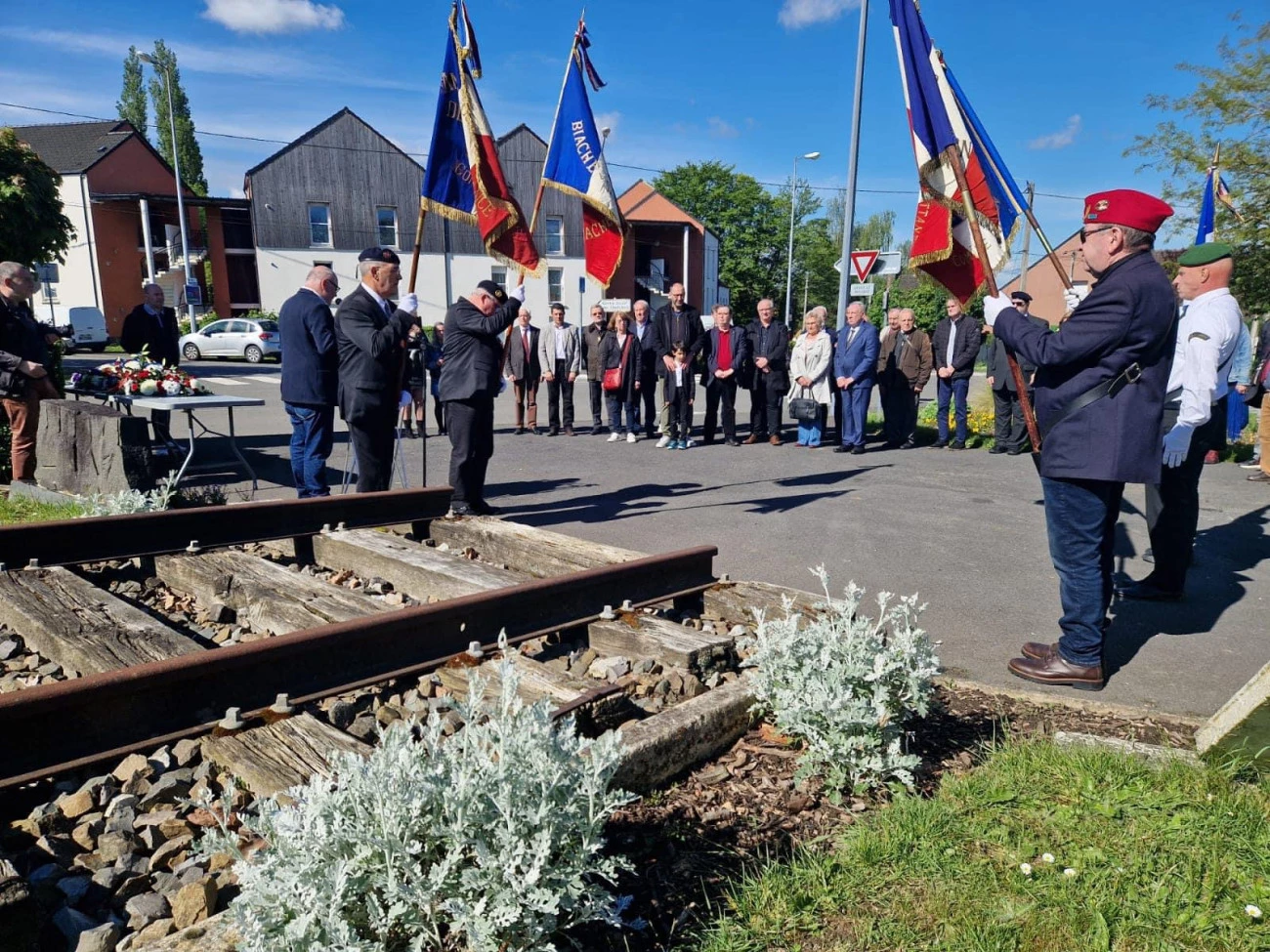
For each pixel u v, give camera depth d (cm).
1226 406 532
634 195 5191
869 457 1138
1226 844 261
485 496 854
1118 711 373
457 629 378
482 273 4325
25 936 198
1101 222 377
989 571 609
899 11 457
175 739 291
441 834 196
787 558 635
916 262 493
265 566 477
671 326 1197
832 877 245
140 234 4256
